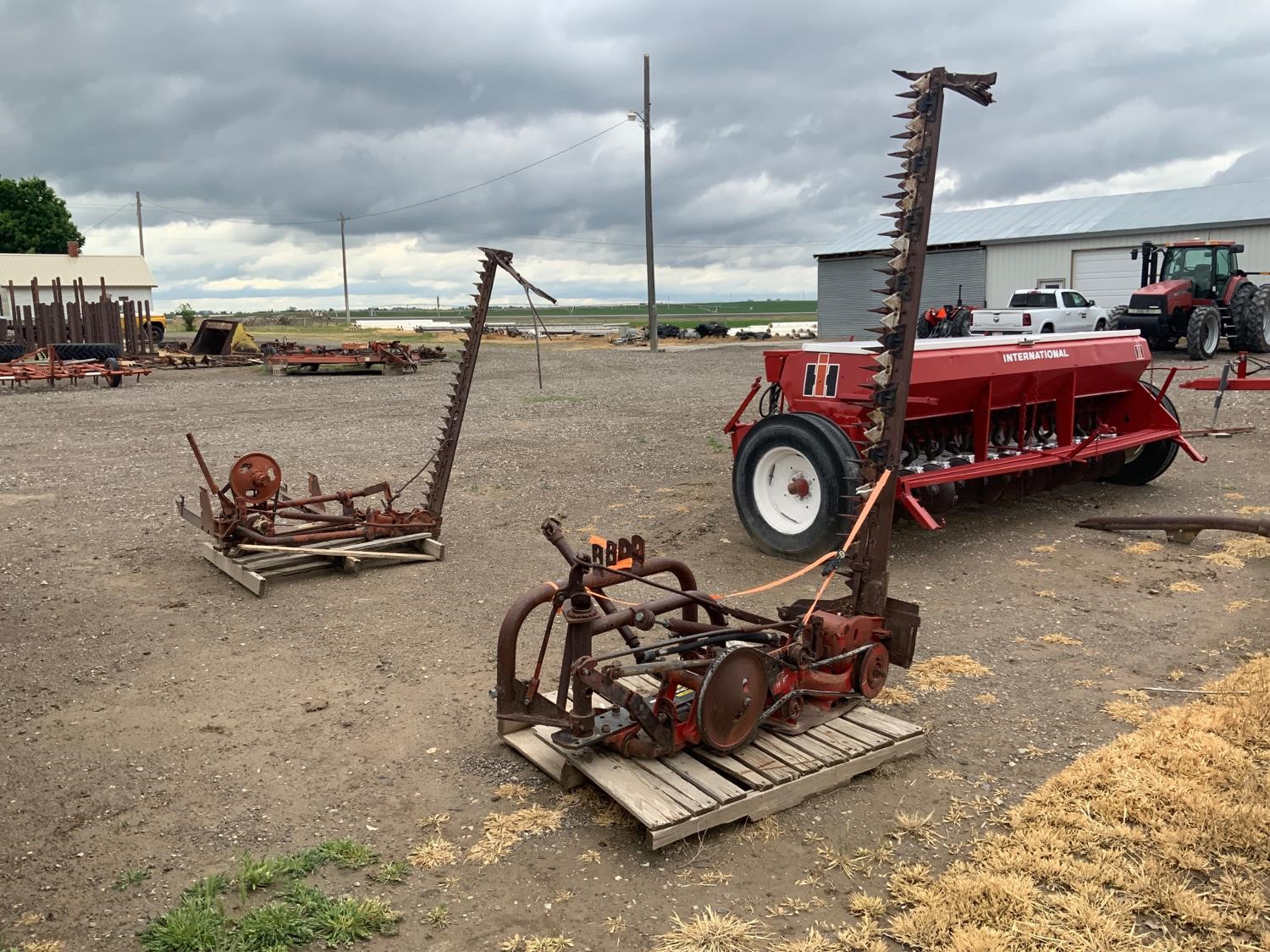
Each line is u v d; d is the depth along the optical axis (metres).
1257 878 3.34
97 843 3.68
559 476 10.98
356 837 3.72
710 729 3.91
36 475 11.42
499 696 4.23
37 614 6.36
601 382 22.81
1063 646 5.66
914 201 4.50
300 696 5.06
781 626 4.50
